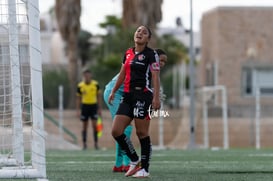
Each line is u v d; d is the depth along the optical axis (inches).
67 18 2694.4
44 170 673.6
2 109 761.0
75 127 2250.2
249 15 3491.6
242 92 3403.1
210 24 3629.4
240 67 3474.4
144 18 2431.1
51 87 3184.1
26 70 725.3
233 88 3435.0
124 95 691.4
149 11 2434.8
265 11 3491.6
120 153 784.9
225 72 3474.4
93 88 1612.9
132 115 690.2
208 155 1219.2
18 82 718.5
